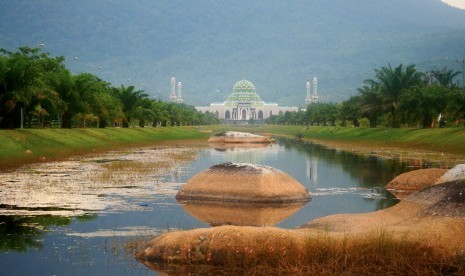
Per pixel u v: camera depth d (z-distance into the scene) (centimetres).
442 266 2120
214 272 2084
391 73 11131
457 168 2789
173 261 2194
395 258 2119
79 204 3484
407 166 6169
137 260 2236
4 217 3061
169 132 14138
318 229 2450
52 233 2694
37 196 3753
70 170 5378
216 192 3656
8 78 7100
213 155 7944
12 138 6769
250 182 3650
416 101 10231
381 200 3806
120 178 4806
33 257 2291
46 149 6988
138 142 10850
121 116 11419
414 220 2494
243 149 9650
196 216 3156
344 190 4316
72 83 8931
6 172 5141
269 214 3247
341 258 2119
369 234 2230
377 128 12650
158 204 3531
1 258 2272
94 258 2270
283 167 6194
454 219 2322
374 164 6488
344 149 9612
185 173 5269
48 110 8038
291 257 2128
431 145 9075
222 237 2191
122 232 2727
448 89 10400
